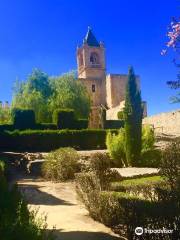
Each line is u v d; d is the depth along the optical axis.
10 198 6.37
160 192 9.36
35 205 13.09
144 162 24.88
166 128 48.28
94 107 84.31
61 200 14.22
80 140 37.56
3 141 37.38
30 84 61.97
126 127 25.66
